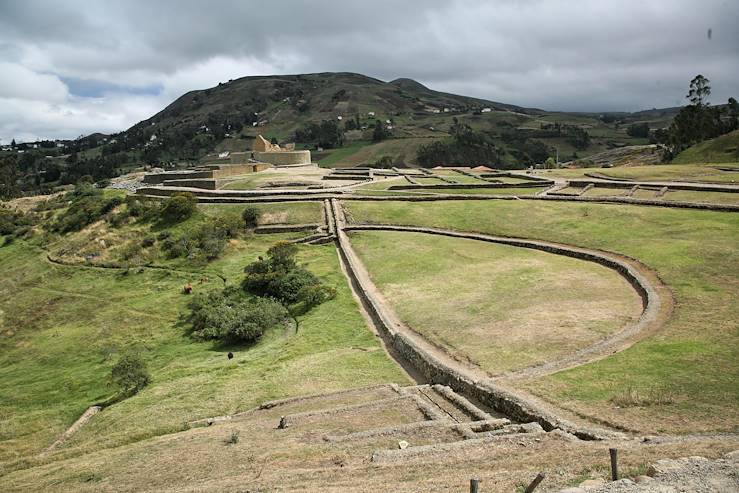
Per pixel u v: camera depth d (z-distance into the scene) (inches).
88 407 1369.3
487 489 499.2
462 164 7485.2
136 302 2171.5
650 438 636.7
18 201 4067.4
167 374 1455.5
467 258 1953.7
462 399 912.9
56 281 2519.7
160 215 2970.0
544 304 1359.5
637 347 977.5
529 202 2618.1
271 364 1357.0
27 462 1003.9
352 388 1099.3
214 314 1822.1
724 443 578.6
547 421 748.0
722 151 4308.6
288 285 1926.7
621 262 1605.6
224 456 768.3
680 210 2114.9
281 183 3582.7
